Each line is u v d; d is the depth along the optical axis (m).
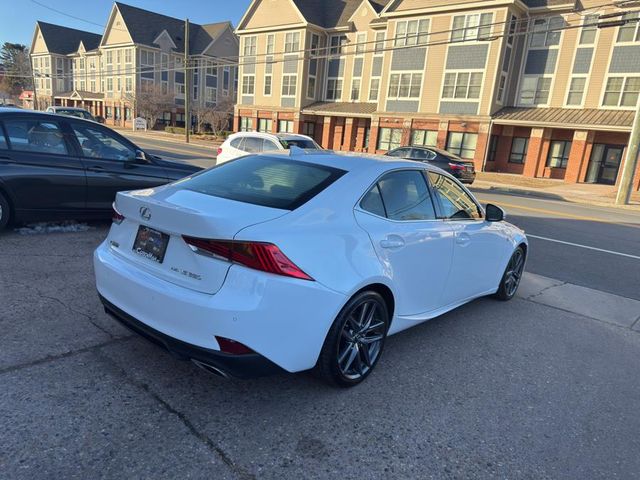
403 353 3.99
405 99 32.81
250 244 2.67
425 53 31.36
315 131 41.34
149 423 2.78
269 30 40.25
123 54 61.72
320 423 2.92
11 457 2.41
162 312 2.85
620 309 5.63
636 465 2.78
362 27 37.69
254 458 2.57
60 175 6.34
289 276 2.73
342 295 2.98
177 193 3.31
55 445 2.53
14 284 4.61
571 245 9.26
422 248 3.74
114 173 6.86
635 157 18.47
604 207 18.36
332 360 3.11
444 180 4.41
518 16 28.95
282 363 2.83
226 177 3.59
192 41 66.38
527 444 2.89
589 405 3.40
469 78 29.75
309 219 3.01
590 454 2.85
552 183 25.92
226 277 2.68
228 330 2.64
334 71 39.91
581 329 4.88
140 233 3.17
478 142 29.66
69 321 3.94
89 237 6.55
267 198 3.17
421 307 3.99
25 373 3.14
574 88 28.52
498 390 3.50
